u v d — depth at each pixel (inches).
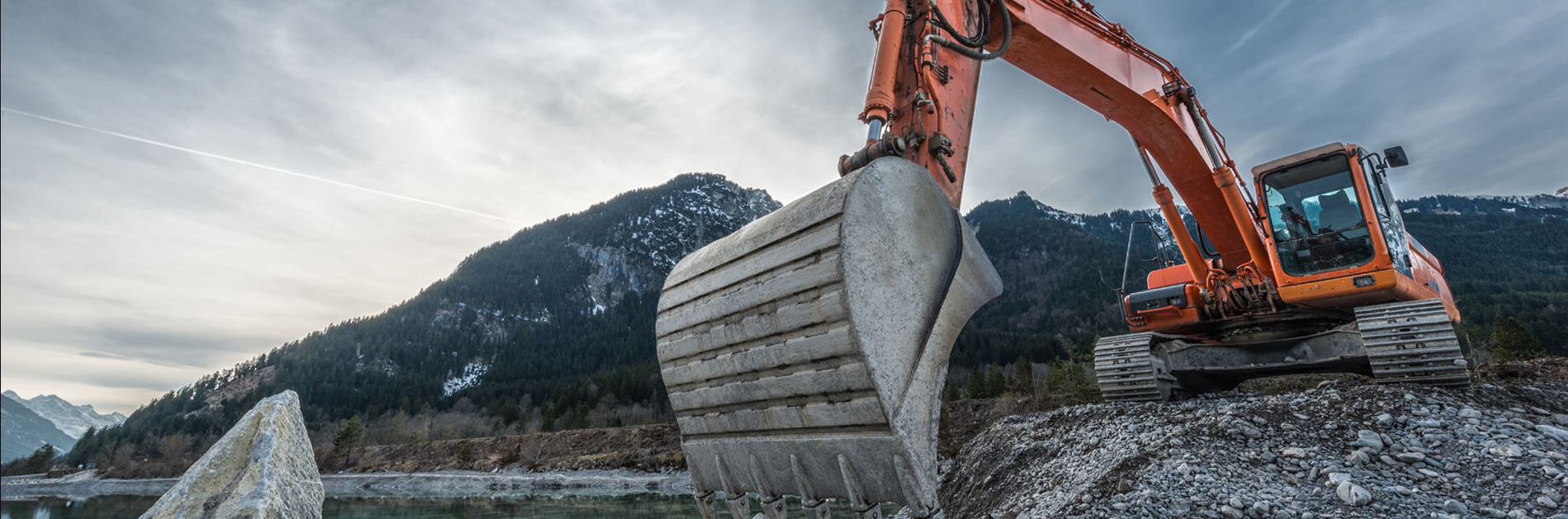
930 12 180.7
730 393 109.3
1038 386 1476.4
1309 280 327.3
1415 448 225.9
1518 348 1189.1
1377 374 301.0
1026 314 6117.1
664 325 123.3
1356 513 193.5
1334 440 241.4
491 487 1352.1
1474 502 193.8
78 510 1408.7
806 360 93.4
